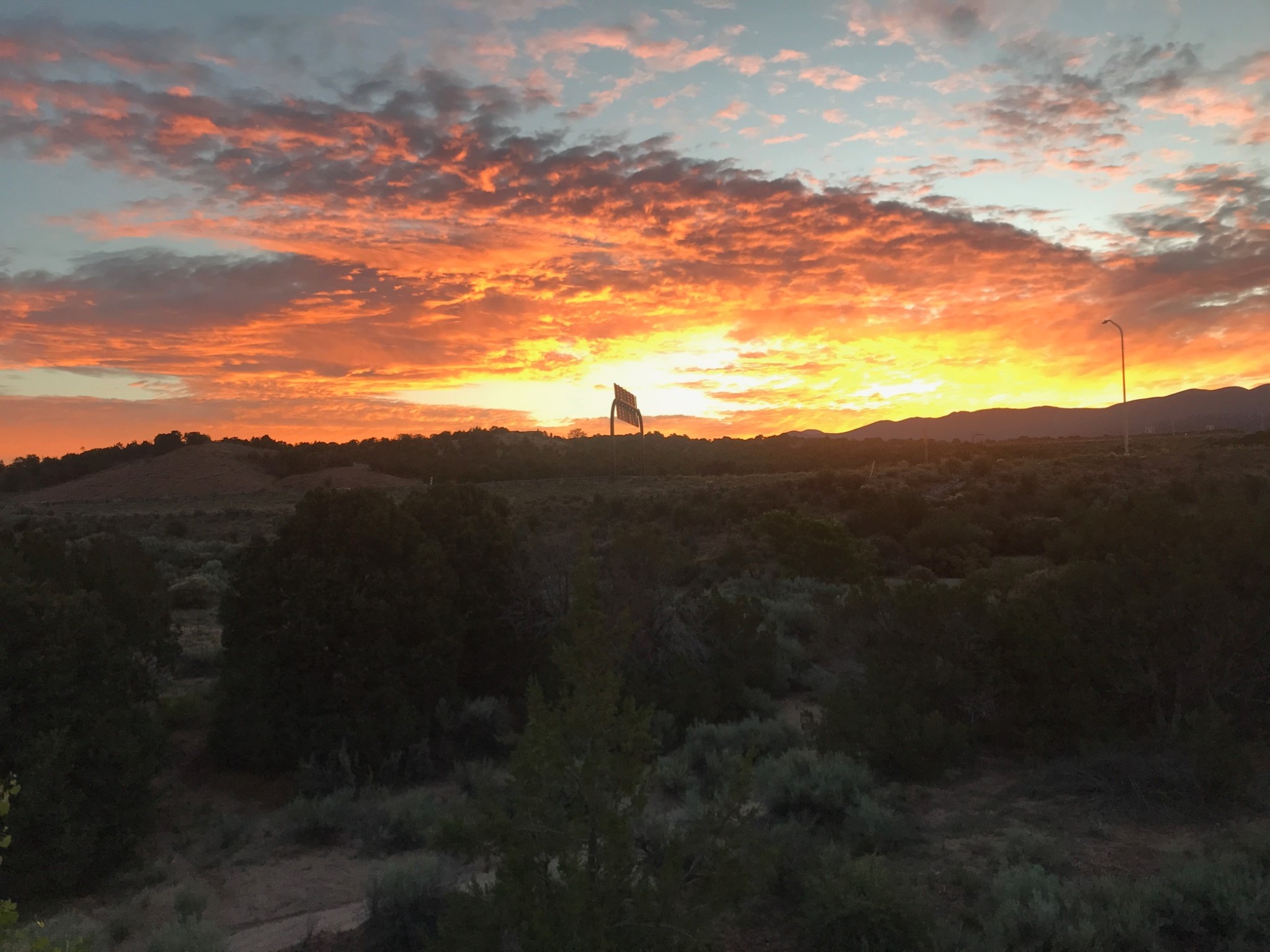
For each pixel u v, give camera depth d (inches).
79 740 372.2
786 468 3846.0
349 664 516.4
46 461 4082.2
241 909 328.2
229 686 523.8
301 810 420.8
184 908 319.0
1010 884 233.6
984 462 2368.4
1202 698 369.4
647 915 184.9
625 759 202.1
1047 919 211.8
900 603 425.4
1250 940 204.1
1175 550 418.6
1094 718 373.7
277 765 513.7
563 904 179.6
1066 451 3671.3
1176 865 252.7
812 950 228.7
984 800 336.8
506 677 612.4
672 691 543.5
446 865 292.4
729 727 482.0
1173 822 294.0
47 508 2977.4
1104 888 230.2
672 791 401.7
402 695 528.1
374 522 556.1
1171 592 375.9
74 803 352.5
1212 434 4520.2
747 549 1437.0
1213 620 368.5
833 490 2201.0
